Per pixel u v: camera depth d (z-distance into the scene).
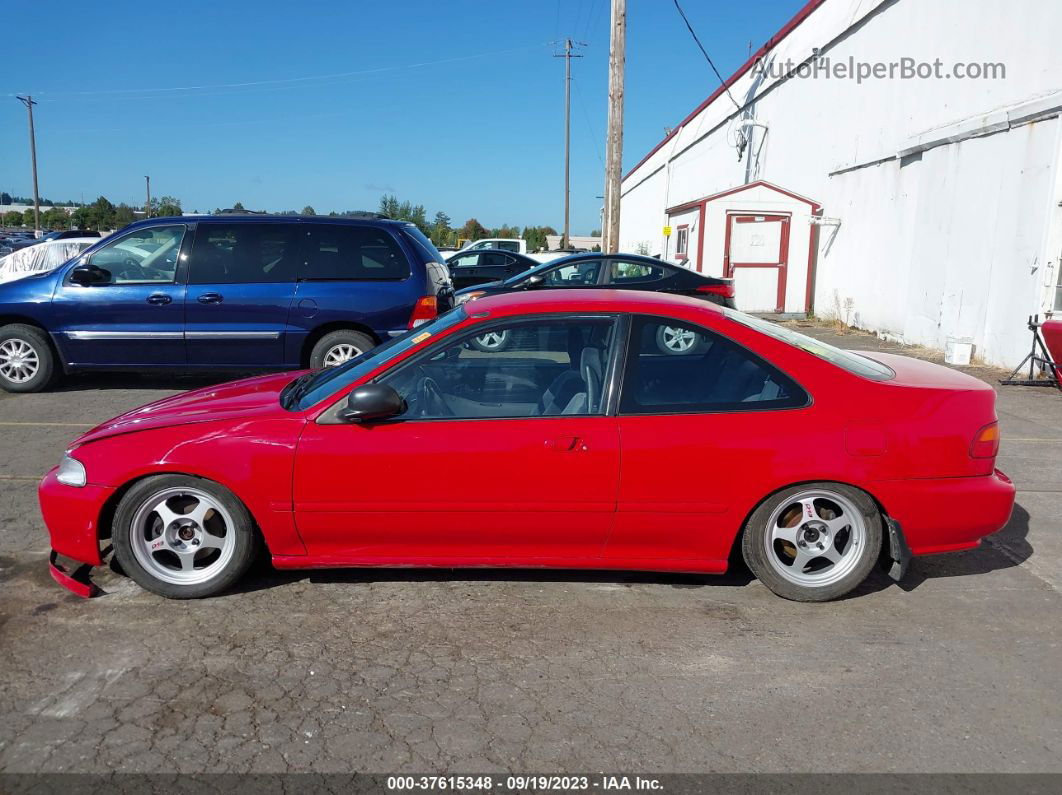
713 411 3.75
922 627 3.71
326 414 3.78
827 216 16.19
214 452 3.72
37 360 8.22
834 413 3.72
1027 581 4.20
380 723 2.96
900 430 3.70
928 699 3.14
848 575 3.84
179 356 8.12
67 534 3.86
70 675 3.26
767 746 2.85
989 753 2.81
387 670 3.32
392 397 3.69
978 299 10.77
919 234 12.39
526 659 3.41
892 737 2.90
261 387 4.43
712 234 16.67
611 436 3.70
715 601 3.94
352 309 8.09
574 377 3.85
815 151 16.83
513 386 3.86
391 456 3.70
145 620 3.71
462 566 3.92
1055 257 9.27
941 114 11.89
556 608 3.86
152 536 3.87
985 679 3.28
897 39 13.26
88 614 3.77
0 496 5.32
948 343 10.80
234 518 3.82
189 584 3.87
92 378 9.40
